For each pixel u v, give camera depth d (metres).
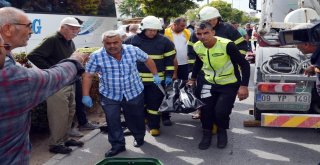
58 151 5.17
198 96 5.33
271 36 6.30
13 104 2.02
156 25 5.65
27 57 5.14
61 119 5.02
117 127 5.09
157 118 5.85
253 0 9.71
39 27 8.97
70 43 5.45
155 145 5.49
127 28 8.79
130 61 4.95
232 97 5.11
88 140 5.74
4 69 1.99
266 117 5.21
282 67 5.63
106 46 4.76
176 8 17.44
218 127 5.32
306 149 5.25
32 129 6.16
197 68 5.46
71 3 10.36
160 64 5.76
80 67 2.43
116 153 5.09
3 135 2.05
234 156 5.04
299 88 5.51
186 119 6.86
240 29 15.91
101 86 5.05
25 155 2.25
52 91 2.21
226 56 4.95
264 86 5.42
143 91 5.47
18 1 8.34
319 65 3.39
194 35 6.13
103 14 12.40
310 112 5.72
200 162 4.86
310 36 3.19
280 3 8.15
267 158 4.95
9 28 2.67
